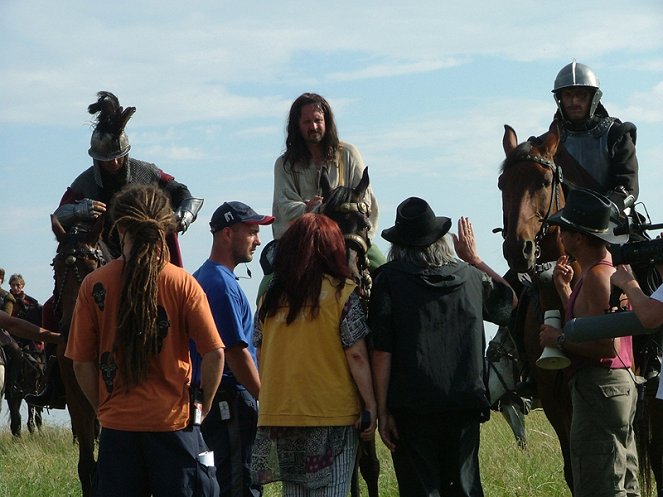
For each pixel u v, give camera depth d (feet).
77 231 37.81
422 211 26.13
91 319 23.73
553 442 45.60
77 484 42.19
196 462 23.36
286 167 34.86
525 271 31.86
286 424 24.64
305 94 34.71
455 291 25.89
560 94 35.70
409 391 25.35
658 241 23.36
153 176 39.40
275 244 32.50
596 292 26.22
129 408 23.16
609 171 34.94
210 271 29.12
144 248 23.31
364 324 25.18
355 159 34.94
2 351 68.54
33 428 72.64
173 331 23.44
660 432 30.83
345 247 27.14
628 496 26.66
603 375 26.30
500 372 39.96
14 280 79.36
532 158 32.68
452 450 25.85
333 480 24.67
